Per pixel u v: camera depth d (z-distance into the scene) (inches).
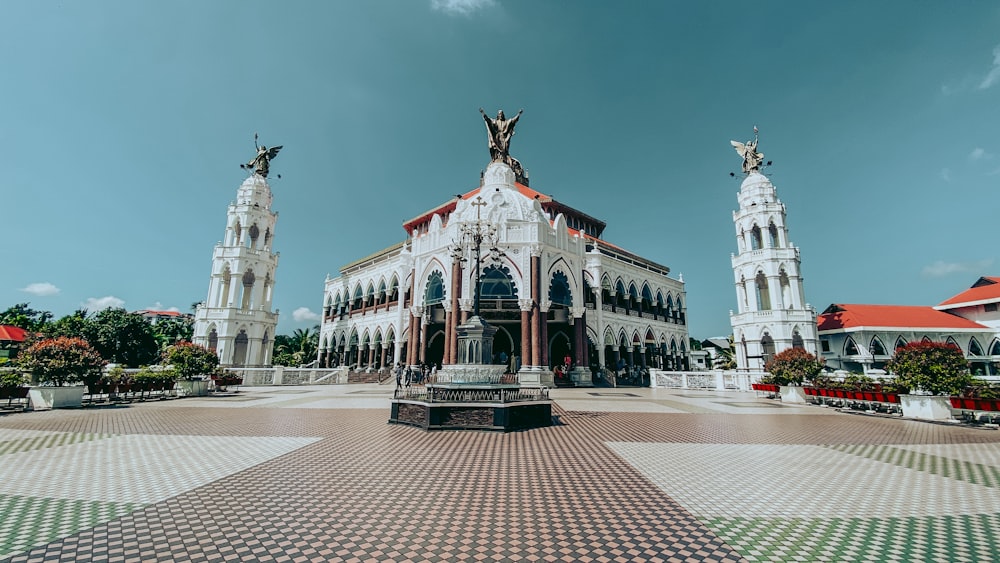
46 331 1619.1
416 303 1350.9
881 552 159.8
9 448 332.2
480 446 358.9
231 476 259.4
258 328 1731.1
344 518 191.8
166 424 462.3
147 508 201.3
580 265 1408.7
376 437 397.7
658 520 192.1
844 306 1702.8
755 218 1621.6
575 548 162.4
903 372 584.1
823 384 726.5
